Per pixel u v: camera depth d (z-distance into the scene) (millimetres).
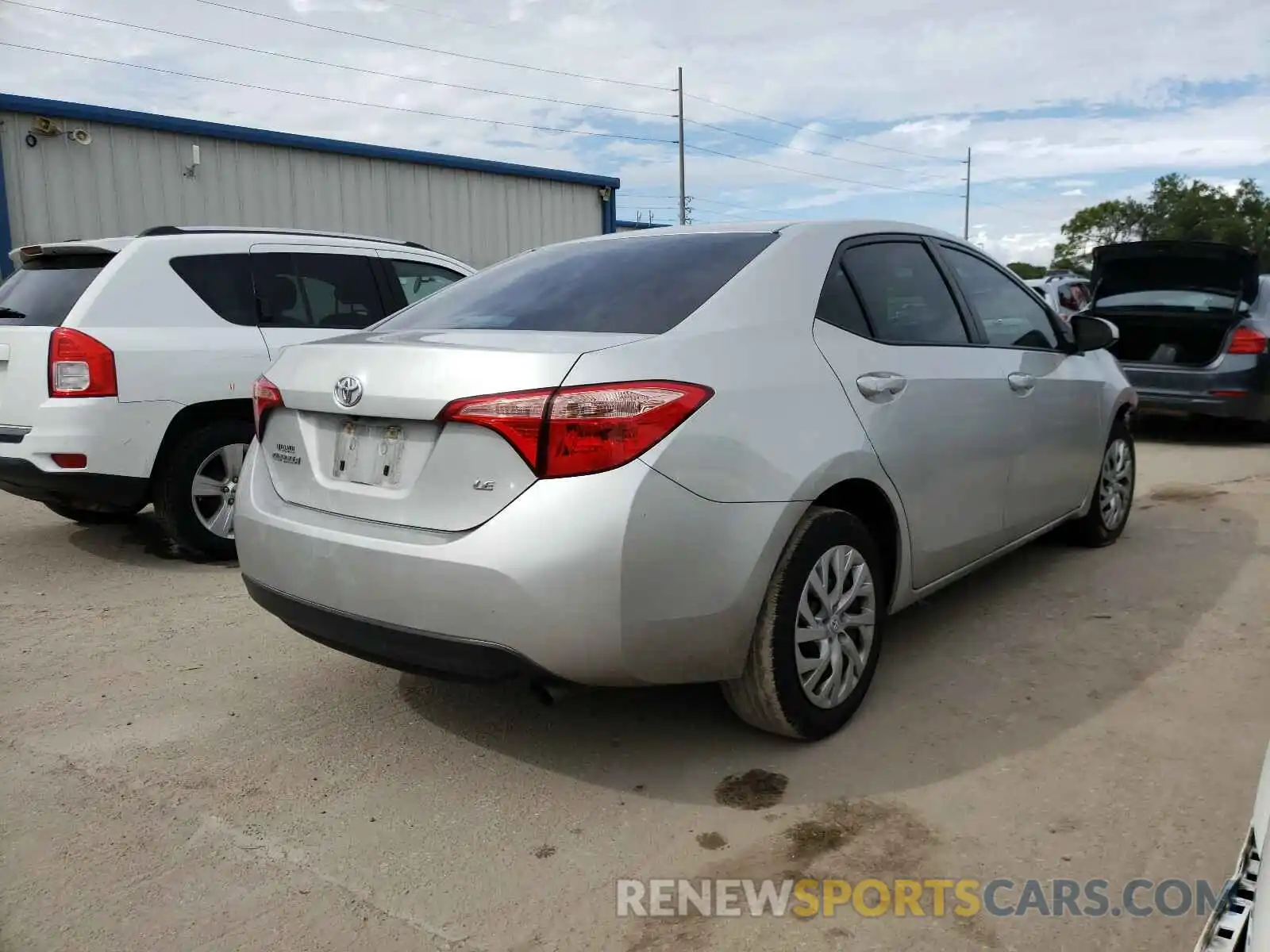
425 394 2637
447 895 2402
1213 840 2553
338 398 2842
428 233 15359
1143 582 4691
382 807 2809
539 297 3242
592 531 2445
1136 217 85688
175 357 5051
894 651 3885
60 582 5004
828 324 3195
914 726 3230
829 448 2943
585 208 17672
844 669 3148
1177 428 9836
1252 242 81125
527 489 2494
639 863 2518
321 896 2402
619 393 2508
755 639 2867
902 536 3336
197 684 3684
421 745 3180
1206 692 3459
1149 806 2721
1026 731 3180
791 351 2990
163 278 5191
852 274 3420
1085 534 5168
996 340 4094
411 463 2717
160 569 5238
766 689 2900
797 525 2904
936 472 3457
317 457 2979
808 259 3270
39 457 4734
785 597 2865
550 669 2512
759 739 3166
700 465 2602
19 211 11523
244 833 2680
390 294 6215
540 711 3410
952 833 2613
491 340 2805
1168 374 8641
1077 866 2459
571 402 2473
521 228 16672
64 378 4746
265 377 3211
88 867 2529
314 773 3010
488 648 2523
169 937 2256
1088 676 3611
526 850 2586
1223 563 4969
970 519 3734
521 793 2875
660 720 3314
